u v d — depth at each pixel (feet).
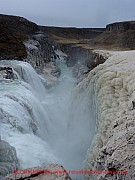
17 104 44.80
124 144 18.78
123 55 52.06
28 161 28.50
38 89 83.71
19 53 102.42
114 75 38.11
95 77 43.47
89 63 119.65
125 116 26.17
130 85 33.55
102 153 21.25
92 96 44.04
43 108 61.05
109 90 35.50
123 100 32.32
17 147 31.19
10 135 34.63
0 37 105.09
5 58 94.94
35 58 116.47
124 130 21.39
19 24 183.11
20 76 77.71
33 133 42.42
